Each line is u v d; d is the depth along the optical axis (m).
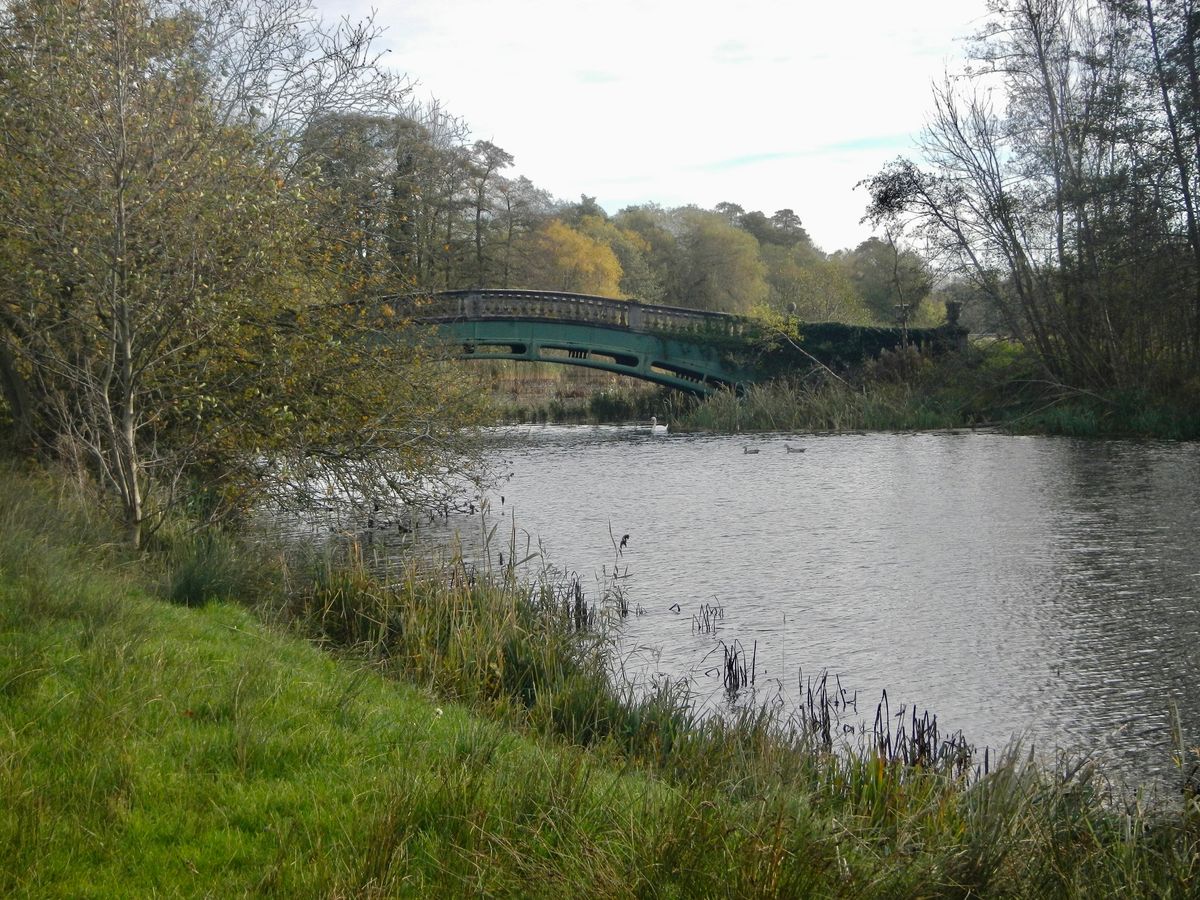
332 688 6.91
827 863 4.49
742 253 94.81
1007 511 18.61
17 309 12.14
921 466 25.62
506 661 9.21
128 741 5.40
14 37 11.77
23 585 8.01
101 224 11.09
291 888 4.08
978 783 6.36
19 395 13.70
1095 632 11.10
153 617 8.23
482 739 5.93
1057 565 14.22
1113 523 17.00
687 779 5.93
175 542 11.99
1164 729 8.40
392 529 17.83
